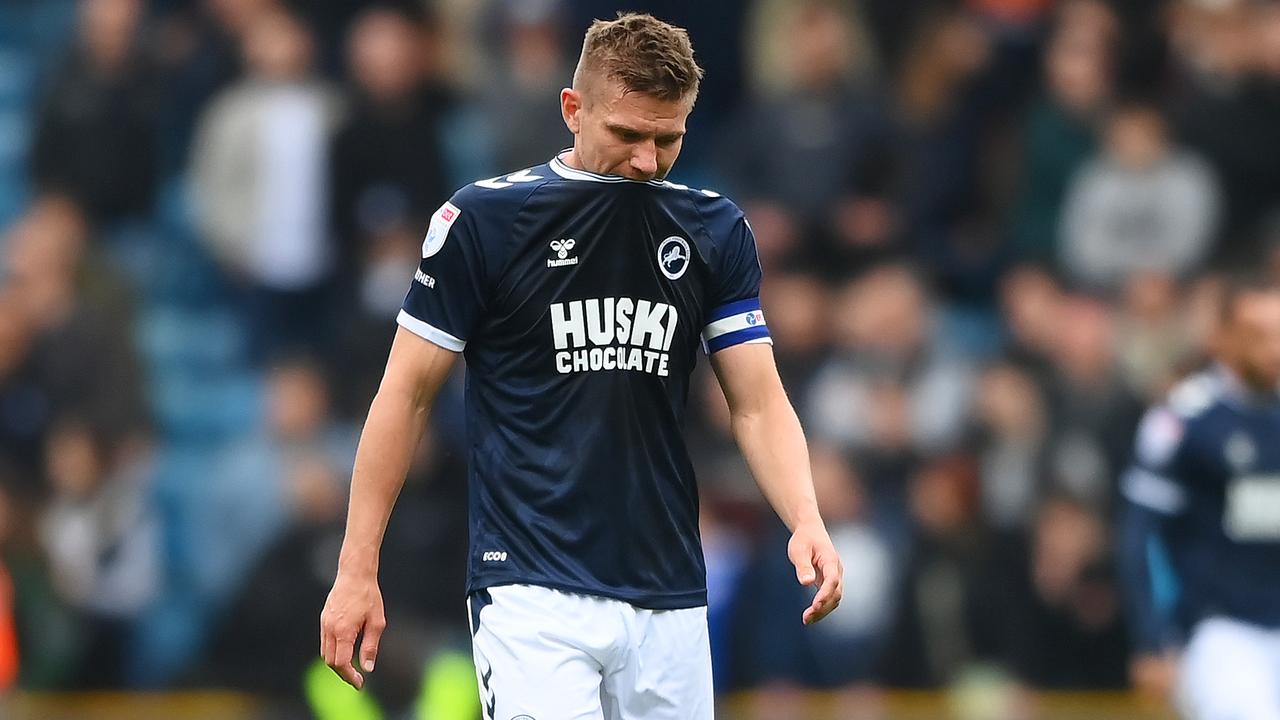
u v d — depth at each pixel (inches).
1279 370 1029.2
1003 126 1696.6
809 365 1456.7
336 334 1469.0
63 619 1402.6
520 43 1647.4
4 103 1984.5
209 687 1285.7
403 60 1567.4
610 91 595.2
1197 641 1035.3
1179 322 1493.6
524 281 607.2
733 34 1875.0
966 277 1657.2
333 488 1299.2
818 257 1578.5
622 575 609.3
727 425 1379.2
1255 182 1663.4
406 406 606.5
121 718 1318.9
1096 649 1358.3
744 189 1611.7
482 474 618.8
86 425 1451.8
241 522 1525.6
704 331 633.0
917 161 1669.5
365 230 1563.7
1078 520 1369.3
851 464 1387.8
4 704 1326.3
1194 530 1045.8
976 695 1327.5
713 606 1327.5
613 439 608.7
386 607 1220.5
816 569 607.5
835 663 1320.1
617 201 609.6
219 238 1610.5
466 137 1729.8
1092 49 1669.5
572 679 598.9
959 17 1745.8
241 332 1705.2
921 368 1438.2
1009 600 1350.9
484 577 612.7
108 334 1496.1
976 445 1391.5
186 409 1706.4
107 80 1663.4
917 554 1343.5
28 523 1412.4
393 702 1180.5
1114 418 1400.1
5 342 1476.4
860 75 1700.3
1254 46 1685.5
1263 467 1029.2
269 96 1599.4
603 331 609.3
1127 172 1637.6
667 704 619.2
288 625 1277.1
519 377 612.7
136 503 1455.5
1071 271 1642.5
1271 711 1006.4
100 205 1657.2
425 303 609.0
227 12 1716.3
